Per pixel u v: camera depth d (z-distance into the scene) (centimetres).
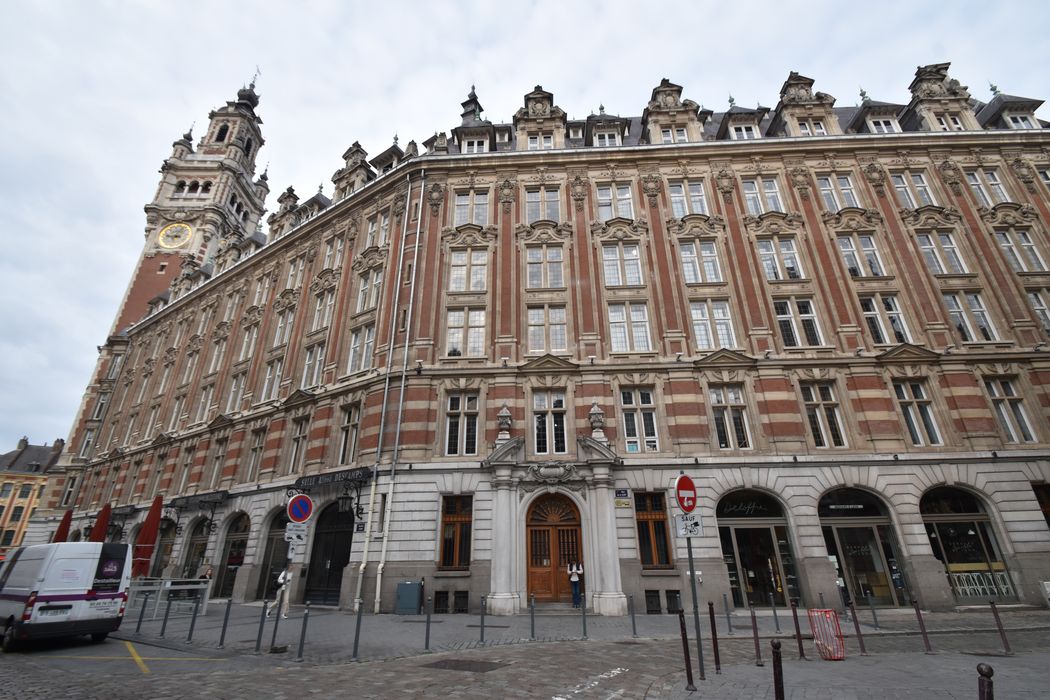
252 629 1399
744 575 1842
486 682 812
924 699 680
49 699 721
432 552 1861
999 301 2255
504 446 1952
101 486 3731
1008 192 2561
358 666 941
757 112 2814
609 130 2791
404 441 2034
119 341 4609
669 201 2522
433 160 2625
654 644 1173
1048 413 2008
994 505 1869
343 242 2916
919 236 2433
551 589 1842
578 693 748
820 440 2008
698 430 1997
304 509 1165
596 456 1923
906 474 1906
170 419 3444
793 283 2298
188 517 2748
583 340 2195
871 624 1451
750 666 921
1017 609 1720
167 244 5397
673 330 2203
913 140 2628
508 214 2509
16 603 1151
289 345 2827
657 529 1888
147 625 1516
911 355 2088
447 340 2270
